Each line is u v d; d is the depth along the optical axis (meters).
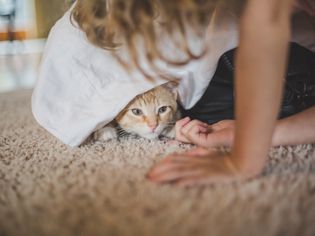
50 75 0.85
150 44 0.71
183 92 0.88
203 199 0.55
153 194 0.57
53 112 0.85
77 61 0.82
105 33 0.75
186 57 0.77
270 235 0.47
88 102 0.83
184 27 0.71
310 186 0.59
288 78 0.86
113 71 0.81
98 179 0.65
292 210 0.52
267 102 0.55
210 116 0.94
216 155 0.64
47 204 0.57
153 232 0.48
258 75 0.55
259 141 0.56
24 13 3.60
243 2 0.72
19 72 2.31
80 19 0.80
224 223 0.50
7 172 0.72
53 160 0.77
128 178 0.64
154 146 0.84
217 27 0.79
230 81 0.91
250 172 0.59
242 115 0.56
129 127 0.94
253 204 0.54
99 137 0.89
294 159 0.71
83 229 0.50
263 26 0.55
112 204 0.56
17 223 0.53
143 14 0.67
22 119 1.22
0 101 1.53
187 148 0.81
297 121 0.76
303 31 0.86
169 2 0.66
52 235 0.49
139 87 0.80
